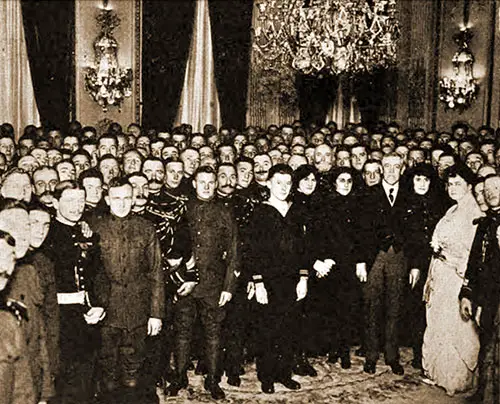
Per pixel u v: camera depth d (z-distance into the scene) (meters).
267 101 14.02
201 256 6.84
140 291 6.50
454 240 7.00
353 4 7.95
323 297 7.88
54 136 10.73
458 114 14.39
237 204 7.64
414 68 14.57
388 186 7.83
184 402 6.73
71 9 12.85
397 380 7.39
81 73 13.06
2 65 12.50
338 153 8.78
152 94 13.41
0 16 12.43
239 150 10.48
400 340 8.46
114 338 6.51
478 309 6.62
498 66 14.05
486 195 6.57
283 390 7.08
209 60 13.66
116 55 13.12
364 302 7.57
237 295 7.17
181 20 13.45
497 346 6.39
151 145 10.00
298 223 7.15
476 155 8.88
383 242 7.49
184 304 6.86
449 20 14.39
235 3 13.63
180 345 6.95
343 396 6.94
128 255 6.41
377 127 13.13
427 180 7.70
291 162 8.48
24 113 12.73
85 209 6.77
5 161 8.50
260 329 7.10
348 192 7.67
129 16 13.26
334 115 14.41
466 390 6.98
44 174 7.27
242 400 6.81
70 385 6.43
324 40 7.94
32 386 5.12
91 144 9.77
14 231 5.39
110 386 6.56
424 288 7.31
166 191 7.39
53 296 6.01
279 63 8.95
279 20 8.34
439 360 7.08
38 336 5.48
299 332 7.38
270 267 7.03
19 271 5.38
